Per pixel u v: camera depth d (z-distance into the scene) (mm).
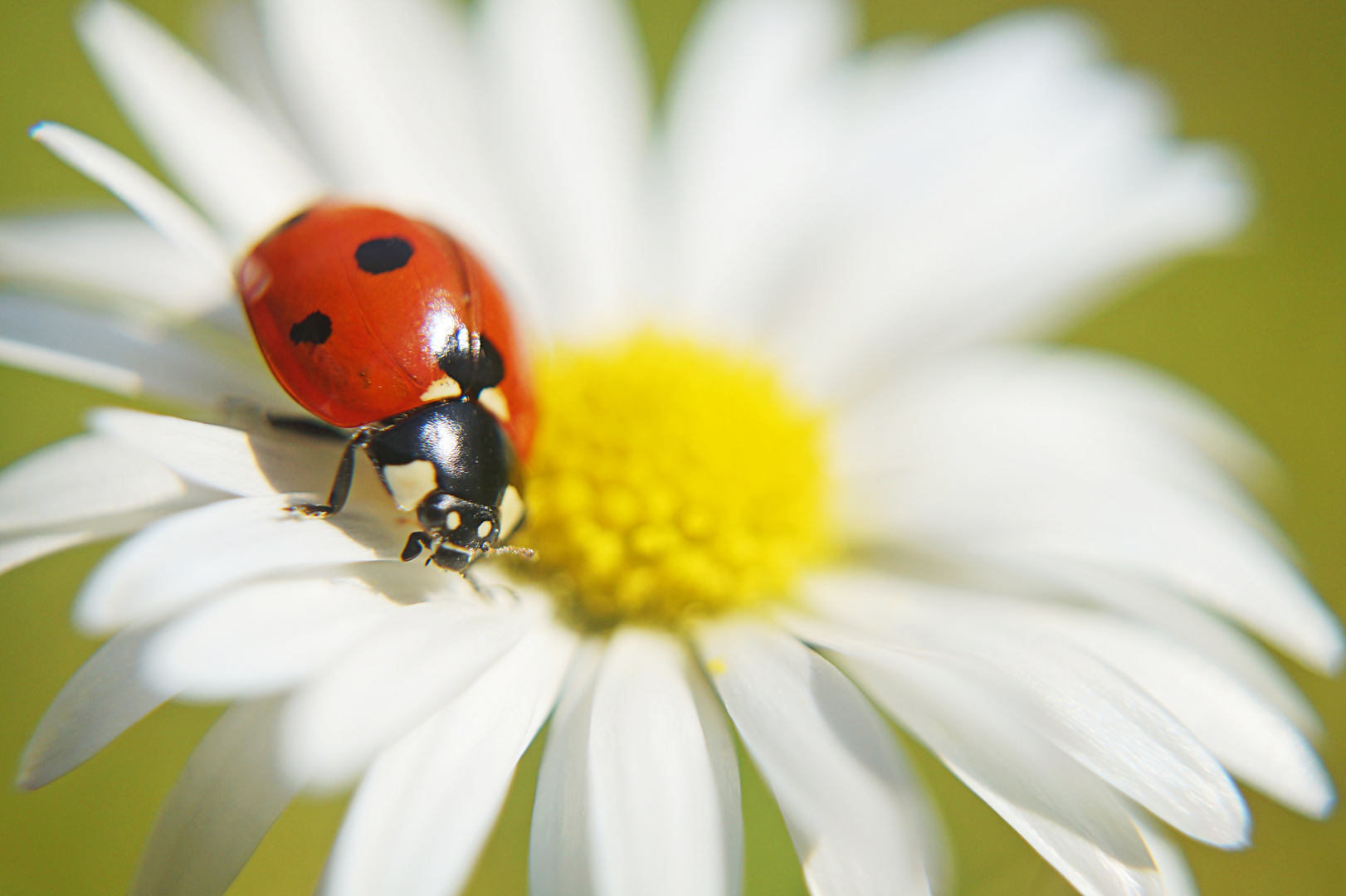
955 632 57
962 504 64
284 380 57
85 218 63
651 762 54
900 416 67
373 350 56
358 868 52
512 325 58
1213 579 62
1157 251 68
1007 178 69
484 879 63
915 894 53
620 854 53
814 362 69
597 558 60
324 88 66
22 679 69
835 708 55
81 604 50
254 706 55
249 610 53
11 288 61
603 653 59
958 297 68
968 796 67
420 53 68
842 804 52
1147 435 68
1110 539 62
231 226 63
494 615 56
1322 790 57
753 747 54
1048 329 68
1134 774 54
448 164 67
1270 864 65
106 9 63
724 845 53
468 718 54
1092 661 56
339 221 57
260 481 55
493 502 57
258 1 66
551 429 62
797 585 62
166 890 53
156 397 58
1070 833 54
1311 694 65
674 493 61
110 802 67
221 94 64
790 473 63
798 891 61
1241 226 69
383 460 56
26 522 55
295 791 54
